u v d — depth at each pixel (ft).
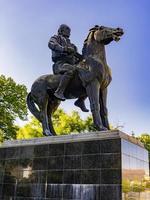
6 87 81.92
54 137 25.44
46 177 24.40
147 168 26.25
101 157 22.16
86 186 22.07
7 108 81.66
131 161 22.79
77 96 27.81
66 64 27.07
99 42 26.43
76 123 81.25
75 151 23.62
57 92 26.53
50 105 29.60
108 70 26.27
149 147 101.81
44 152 25.35
